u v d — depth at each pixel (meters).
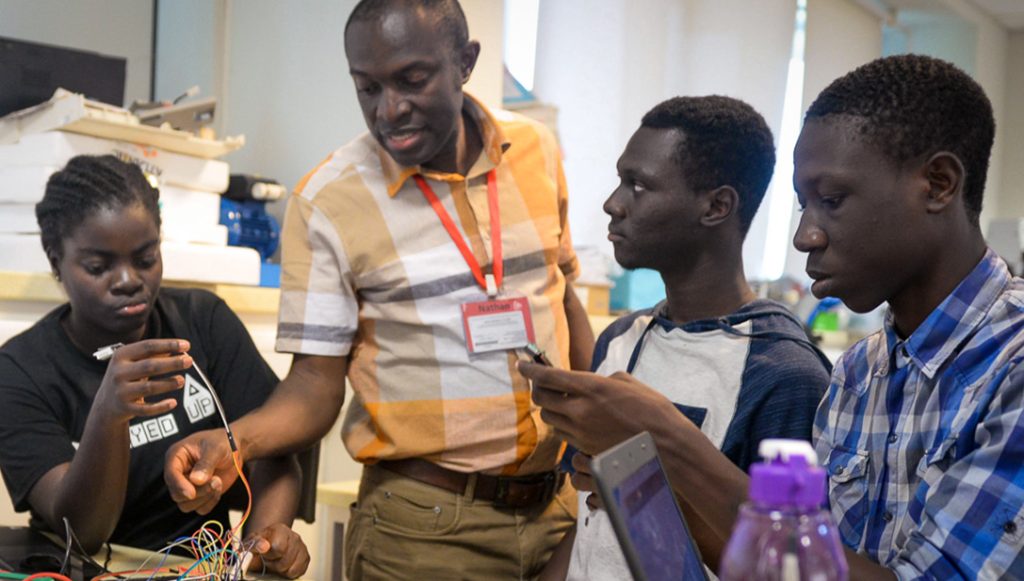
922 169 1.00
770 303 1.45
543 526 1.71
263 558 1.48
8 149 2.26
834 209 1.03
